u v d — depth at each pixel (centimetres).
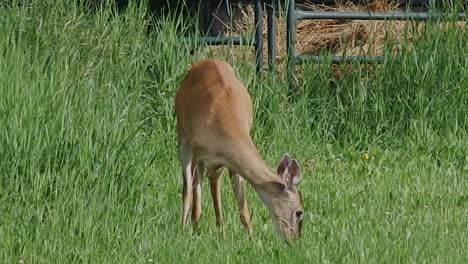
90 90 1471
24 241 1146
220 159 1285
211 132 1294
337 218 1322
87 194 1253
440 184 1527
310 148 1727
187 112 1351
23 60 1467
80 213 1206
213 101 1313
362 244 1169
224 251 1161
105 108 1421
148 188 1392
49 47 1627
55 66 1524
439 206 1389
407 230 1238
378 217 1324
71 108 1359
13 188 1252
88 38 1683
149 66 1752
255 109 1745
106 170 1297
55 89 1404
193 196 1312
